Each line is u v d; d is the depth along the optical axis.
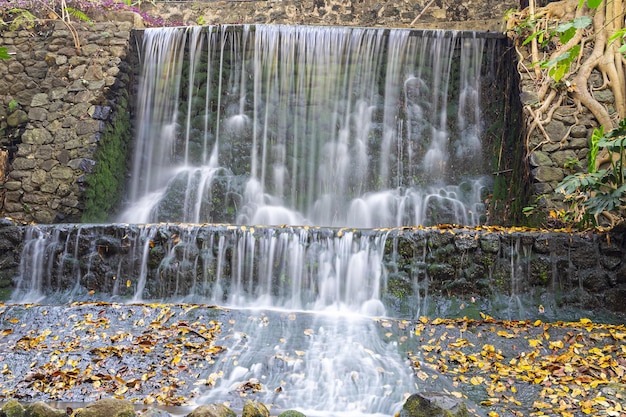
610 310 5.30
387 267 5.49
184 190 7.95
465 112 8.12
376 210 7.82
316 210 7.96
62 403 3.76
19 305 5.07
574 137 6.77
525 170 6.86
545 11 7.72
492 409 3.68
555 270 5.39
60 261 5.80
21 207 7.01
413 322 4.85
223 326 4.77
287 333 4.68
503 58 8.09
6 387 3.94
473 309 5.29
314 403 3.88
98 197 7.30
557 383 3.91
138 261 5.71
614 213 5.95
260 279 5.59
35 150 7.27
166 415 3.32
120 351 4.35
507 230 5.61
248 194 7.96
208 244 5.67
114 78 7.75
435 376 4.10
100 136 7.35
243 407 3.58
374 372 4.16
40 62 7.94
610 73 6.96
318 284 5.54
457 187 7.79
